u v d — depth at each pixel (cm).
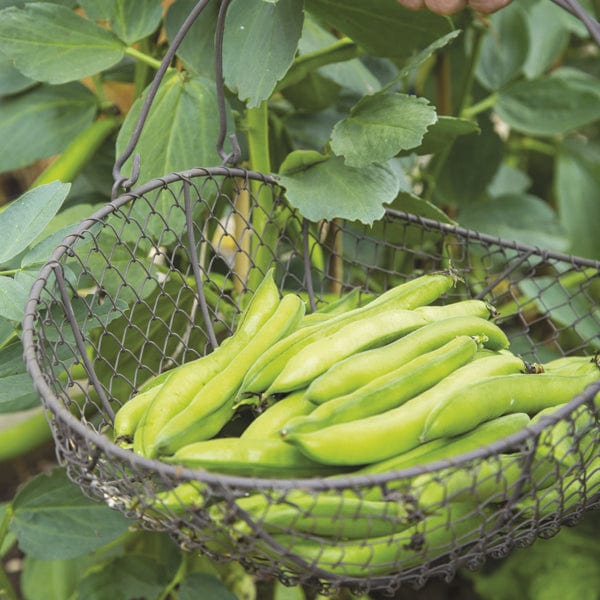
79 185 177
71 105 156
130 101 175
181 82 133
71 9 144
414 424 90
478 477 89
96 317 113
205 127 132
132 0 135
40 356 104
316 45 149
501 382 95
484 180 192
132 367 150
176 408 96
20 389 111
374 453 88
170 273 135
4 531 136
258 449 88
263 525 83
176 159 131
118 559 156
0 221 113
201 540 86
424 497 87
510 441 81
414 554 88
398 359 98
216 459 87
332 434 87
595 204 206
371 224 119
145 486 85
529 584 185
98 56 134
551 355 159
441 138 133
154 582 155
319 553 85
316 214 120
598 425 94
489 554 95
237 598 146
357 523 86
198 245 136
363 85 160
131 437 99
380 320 104
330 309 120
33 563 172
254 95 121
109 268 129
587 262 133
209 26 137
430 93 202
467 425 91
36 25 132
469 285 148
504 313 190
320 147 170
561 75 198
